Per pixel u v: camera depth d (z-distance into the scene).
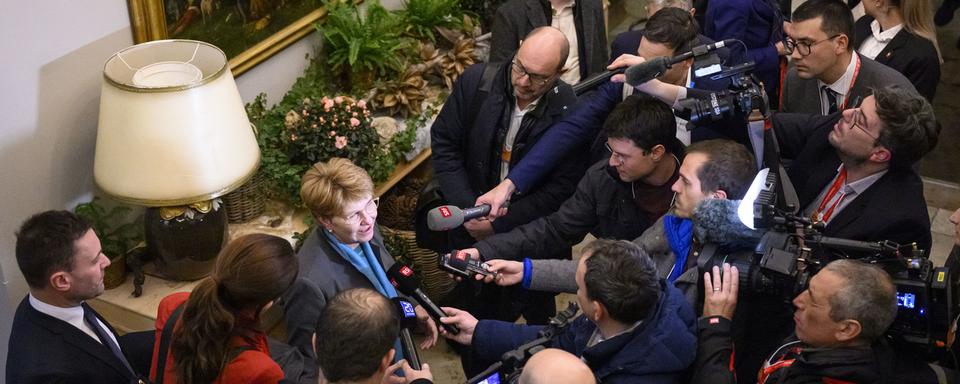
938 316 2.44
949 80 5.57
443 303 4.24
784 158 3.44
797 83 3.81
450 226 3.30
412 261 4.40
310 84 4.55
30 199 3.53
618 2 7.31
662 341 2.35
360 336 2.27
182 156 3.27
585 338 2.56
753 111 3.06
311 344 2.89
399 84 4.60
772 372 2.53
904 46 3.97
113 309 3.63
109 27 3.63
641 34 4.08
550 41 3.44
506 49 4.56
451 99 3.85
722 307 2.52
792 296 2.53
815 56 3.50
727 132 3.29
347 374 2.31
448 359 4.33
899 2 3.97
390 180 4.39
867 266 2.36
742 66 3.03
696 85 3.54
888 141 2.78
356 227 2.86
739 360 2.85
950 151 5.47
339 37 4.64
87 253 2.66
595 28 4.61
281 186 4.08
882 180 2.91
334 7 4.66
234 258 2.32
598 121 3.65
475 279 3.14
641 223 3.27
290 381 2.42
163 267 3.66
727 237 2.58
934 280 2.43
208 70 3.58
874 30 4.11
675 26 3.44
